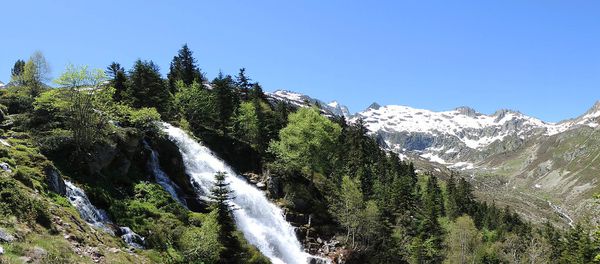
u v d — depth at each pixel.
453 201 133.88
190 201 61.03
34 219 29.83
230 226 47.69
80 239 31.64
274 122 99.00
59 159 46.00
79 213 37.41
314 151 83.50
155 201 50.38
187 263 40.75
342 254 70.19
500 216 152.00
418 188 136.50
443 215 130.88
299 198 77.00
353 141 118.12
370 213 76.75
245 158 87.31
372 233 78.38
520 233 131.75
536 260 97.00
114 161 52.25
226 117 93.06
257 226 63.78
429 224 92.31
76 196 40.59
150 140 63.88
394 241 82.75
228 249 46.56
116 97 80.94
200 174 69.12
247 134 94.88
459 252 88.94
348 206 76.00
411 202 101.19
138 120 63.28
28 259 24.73
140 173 56.28
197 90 96.62
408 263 80.38
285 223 70.75
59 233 30.67
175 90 107.88
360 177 100.56
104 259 31.00
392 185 107.88
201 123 96.06
